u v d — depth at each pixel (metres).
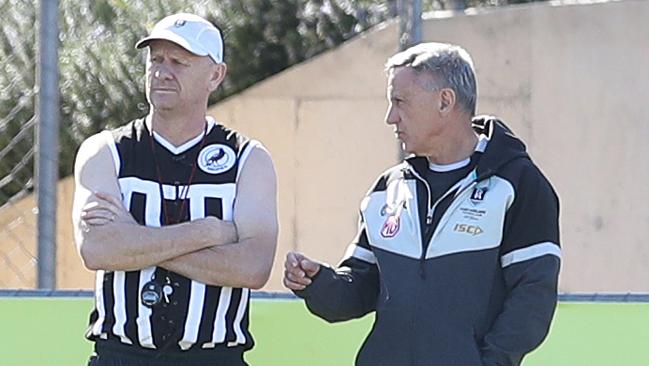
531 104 29.94
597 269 29.28
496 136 13.71
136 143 14.58
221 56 14.78
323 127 32.09
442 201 13.53
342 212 31.83
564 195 29.69
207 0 36.56
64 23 33.16
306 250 32.31
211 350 14.29
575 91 29.48
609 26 29.06
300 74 32.41
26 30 27.84
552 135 29.72
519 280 13.26
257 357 16.94
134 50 33.38
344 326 16.88
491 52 30.31
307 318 16.94
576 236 29.56
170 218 14.30
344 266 14.39
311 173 32.31
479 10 30.42
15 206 27.47
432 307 13.35
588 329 16.72
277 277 32.56
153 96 14.41
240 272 14.19
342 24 36.84
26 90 27.75
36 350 16.86
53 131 18.48
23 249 27.33
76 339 16.84
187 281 14.18
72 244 29.69
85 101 33.09
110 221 14.09
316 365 16.89
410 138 13.66
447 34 30.75
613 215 29.09
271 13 37.25
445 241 13.41
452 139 13.65
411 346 13.41
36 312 16.89
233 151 14.67
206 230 14.10
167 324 14.09
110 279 14.29
